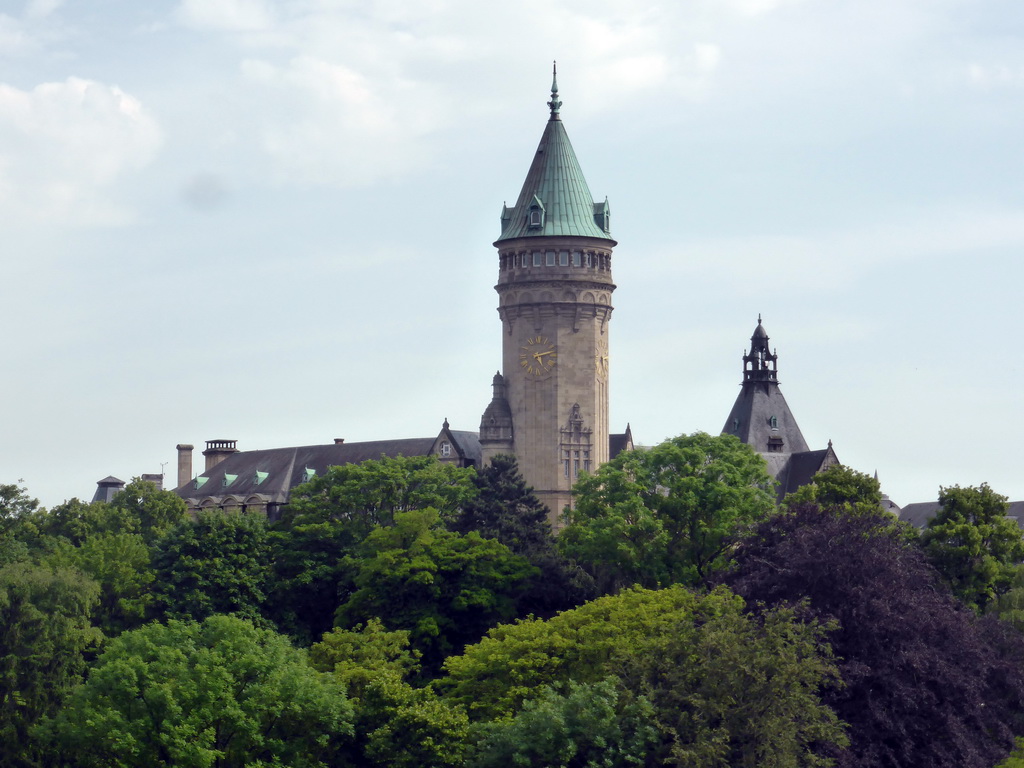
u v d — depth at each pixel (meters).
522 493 180.88
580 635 111.88
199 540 154.12
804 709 96.75
